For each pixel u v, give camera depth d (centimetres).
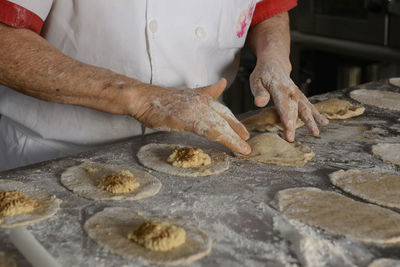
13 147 170
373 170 129
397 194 115
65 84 129
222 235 99
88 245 95
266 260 91
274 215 107
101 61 155
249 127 160
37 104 162
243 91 311
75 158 136
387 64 275
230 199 114
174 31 157
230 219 105
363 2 284
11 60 130
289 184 122
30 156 167
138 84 133
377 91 191
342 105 172
